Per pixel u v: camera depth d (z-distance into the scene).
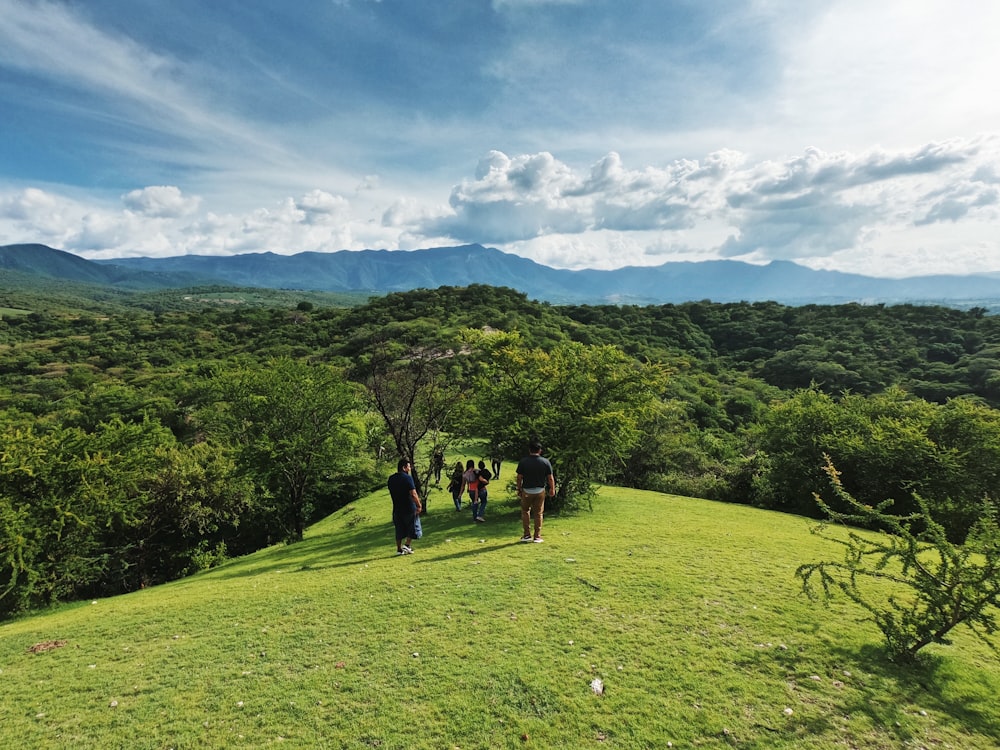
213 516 24.41
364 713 4.85
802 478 21.42
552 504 16.58
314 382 22.48
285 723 4.75
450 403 18.58
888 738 4.33
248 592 9.04
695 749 4.23
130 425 22.77
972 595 5.17
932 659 5.57
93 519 17.75
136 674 5.92
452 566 9.41
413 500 11.41
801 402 23.94
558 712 4.77
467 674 5.45
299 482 22.28
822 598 7.43
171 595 10.69
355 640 6.42
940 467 18.03
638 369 17.41
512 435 16.88
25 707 5.32
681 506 19.02
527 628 6.50
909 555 5.64
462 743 4.40
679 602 7.25
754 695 4.96
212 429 33.38
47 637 7.65
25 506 16.06
